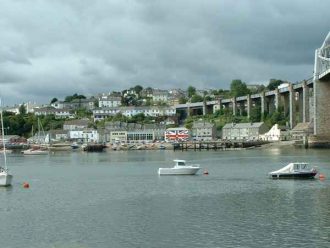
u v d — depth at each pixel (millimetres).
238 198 68750
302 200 66000
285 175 91688
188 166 104000
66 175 106812
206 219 55094
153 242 46469
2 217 58062
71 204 66312
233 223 52875
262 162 135375
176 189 79438
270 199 67312
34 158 187500
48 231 51094
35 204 66750
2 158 190750
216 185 83625
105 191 78562
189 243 45906
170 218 56062
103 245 45875
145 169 119875
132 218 56469
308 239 46250
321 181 86562
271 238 46844
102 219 56219
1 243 47000
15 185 87750
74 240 47625
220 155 180750
